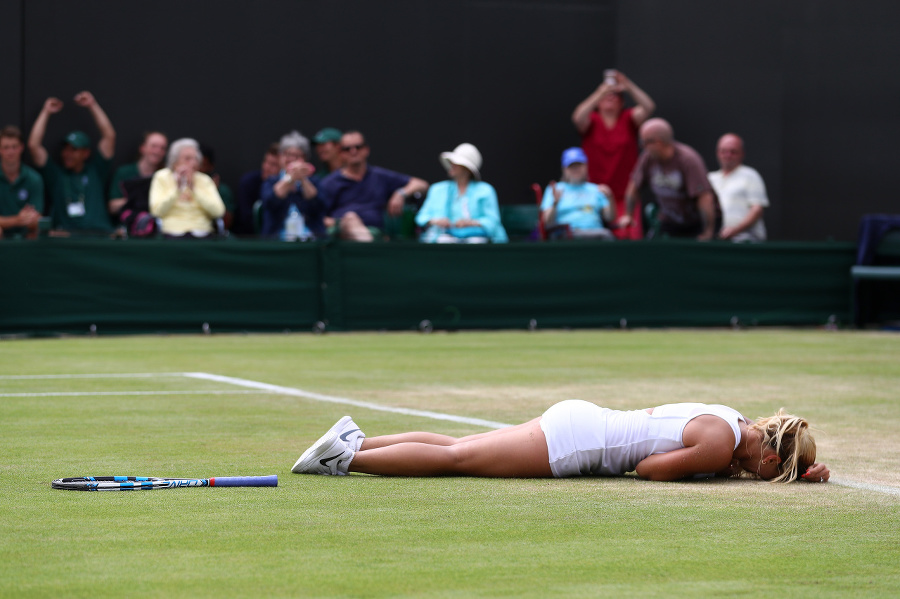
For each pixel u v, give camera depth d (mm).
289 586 12695
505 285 55531
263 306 52875
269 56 68500
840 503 17547
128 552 14109
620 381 35219
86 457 21328
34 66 64938
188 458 21281
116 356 42125
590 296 56375
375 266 54156
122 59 66250
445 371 37844
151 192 54094
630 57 72688
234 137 68375
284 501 17297
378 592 12523
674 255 57156
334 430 19656
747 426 19422
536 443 19234
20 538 14789
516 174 72375
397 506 17000
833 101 70188
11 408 28203
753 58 70625
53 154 65438
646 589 12789
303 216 55406
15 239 49625
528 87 72062
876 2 69438
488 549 14500
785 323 58625
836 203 70438
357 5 69500
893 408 29516
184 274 51844
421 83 70688
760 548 14703
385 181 59250
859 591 12812
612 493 18125
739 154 61750
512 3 71500
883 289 59031
